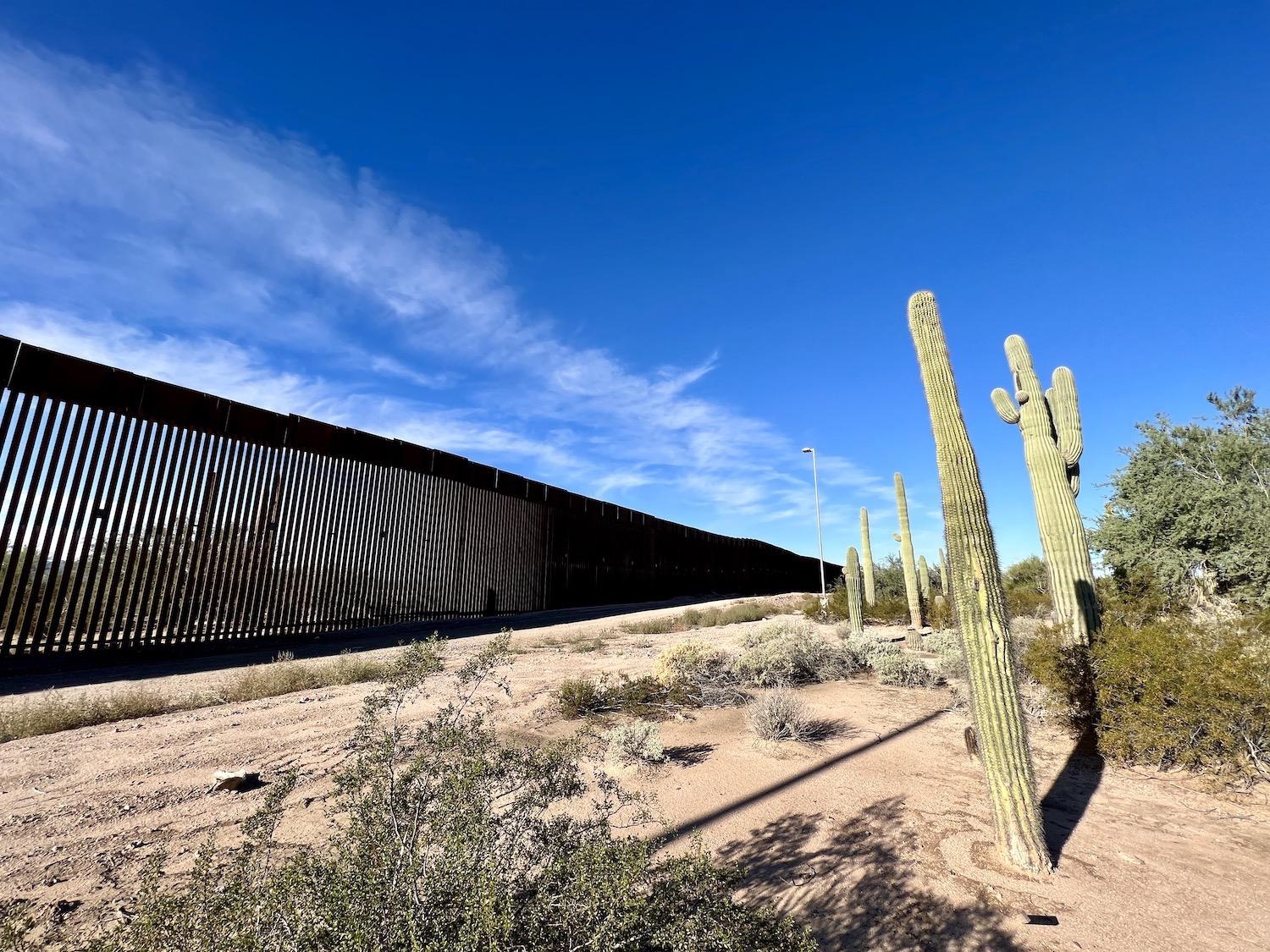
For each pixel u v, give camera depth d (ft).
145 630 39.32
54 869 12.14
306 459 49.96
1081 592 25.32
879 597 83.66
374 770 9.00
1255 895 11.66
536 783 9.86
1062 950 9.96
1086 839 14.20
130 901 10.89
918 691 31.30
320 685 31.48
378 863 7.36
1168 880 12.27
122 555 38.47
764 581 148.25
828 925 10.68
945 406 15.31
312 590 49.44
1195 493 42.63
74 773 17.79
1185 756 18.25
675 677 30.07
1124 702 20.03
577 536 88.12
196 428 42.78
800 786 17.37
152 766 18.40
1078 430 27.27
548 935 7.07
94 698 27.22
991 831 14.46
